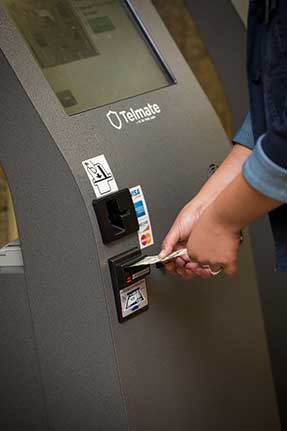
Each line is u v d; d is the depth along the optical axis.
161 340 1.93
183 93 2.04
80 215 1.76
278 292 2.72
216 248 1.67
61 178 1.77
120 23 2.08
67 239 1.81
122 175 1.84
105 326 1.81
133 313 1.86
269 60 1.57
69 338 1.88
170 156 1.96
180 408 1.99
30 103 1.76
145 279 1.89
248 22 1.67
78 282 1.82
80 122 1.81
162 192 1.92
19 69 1.77
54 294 1.88
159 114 1.96
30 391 2.01
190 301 2.00
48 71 1.90
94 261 1.78
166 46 2.08
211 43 2.64
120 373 1.84
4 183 2.30
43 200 1.82
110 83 1.97
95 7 2.07
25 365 1.99
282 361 2.70
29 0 1.96
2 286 1.96
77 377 1.90
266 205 1.56
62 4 2.02
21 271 1.94
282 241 1.79
